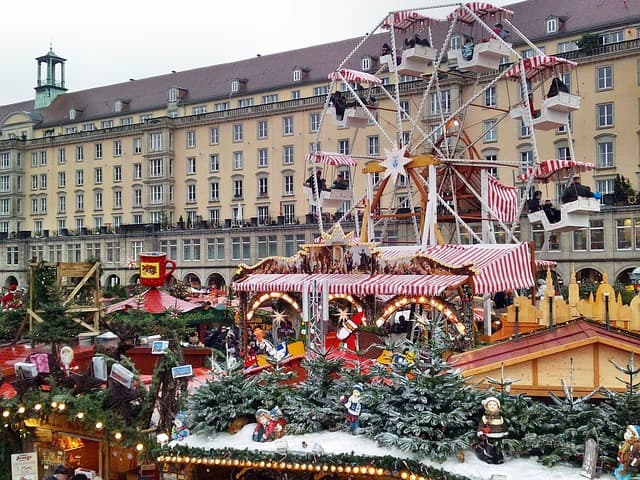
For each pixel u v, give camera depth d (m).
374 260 19.83
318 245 21.11
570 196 23.62
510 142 59.44
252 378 11.48
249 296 22.06
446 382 9.49
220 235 72.31
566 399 9.27
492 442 8.84
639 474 7.97
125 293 41.56
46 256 85.88
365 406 9.91
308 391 10.59
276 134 72.44
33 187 91.12
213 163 76.81
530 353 10.55
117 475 12.88
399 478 9.20
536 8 63.06
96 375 11.95
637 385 9.01
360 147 66.81
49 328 16.67
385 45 31.41
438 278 18.25
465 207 32.03
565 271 52.97
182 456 10.08
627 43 53.91
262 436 10.00
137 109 85.25
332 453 9.26
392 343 11.11
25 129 93.62
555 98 25.52
